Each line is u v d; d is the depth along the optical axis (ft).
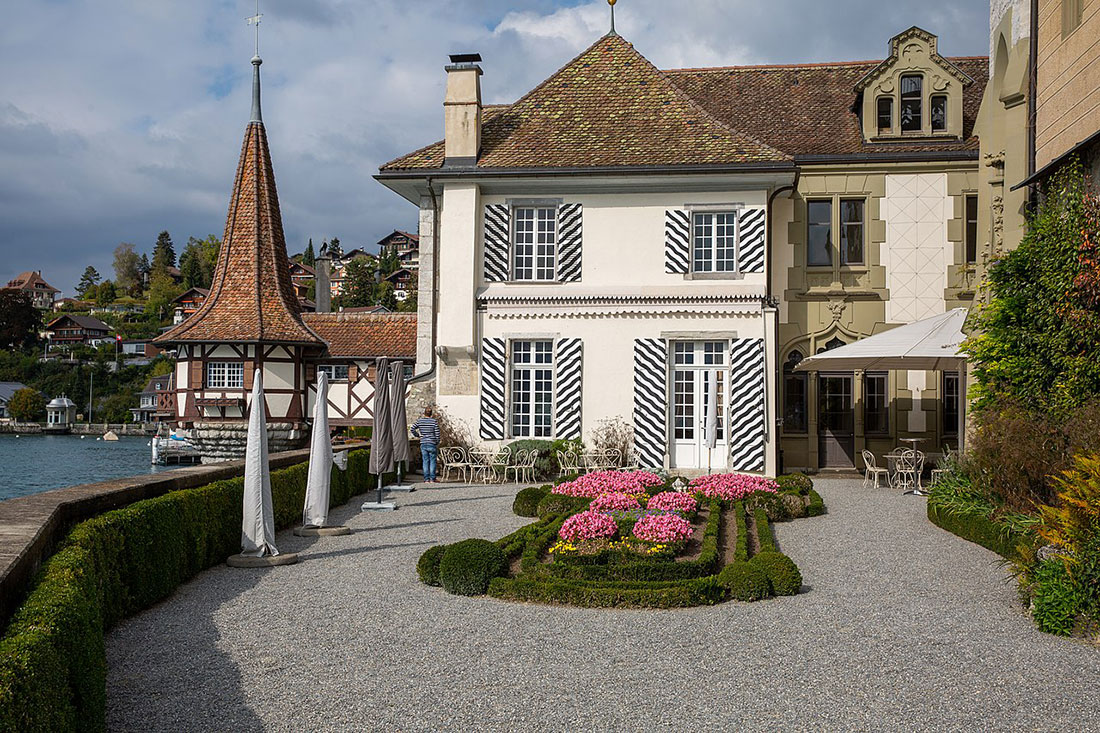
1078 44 47.11
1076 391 40.88
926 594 31.86
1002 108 60.34
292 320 111.96
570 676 22.66
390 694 21.29
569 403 73.56
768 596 31.53
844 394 77.97
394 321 126.00
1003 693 21.33
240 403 107.76
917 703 20.66
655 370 72.95
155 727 19.16
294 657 24.27
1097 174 44.42
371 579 34.63
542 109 79.82
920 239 76.89
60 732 14.58
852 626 27.55
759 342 71.97
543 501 48.73
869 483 68.54
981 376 47.98
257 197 116.16
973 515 42.11
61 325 443.73
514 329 74.54
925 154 76.33
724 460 72.64
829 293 77.46
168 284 563.48
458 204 74.84
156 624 27.78
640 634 26.68
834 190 77.71
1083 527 27.32
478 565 32.17
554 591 30.78
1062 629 26.45
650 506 44.78
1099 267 40.19
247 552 38.24
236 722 19.47
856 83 79.30
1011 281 46.42
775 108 85.05
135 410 341.41
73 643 16.43
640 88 80.02
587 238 74.54
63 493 29.09
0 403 338.13
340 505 58.08
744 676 22.65
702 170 71.87
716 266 74.18
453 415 75.10
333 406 120.88
